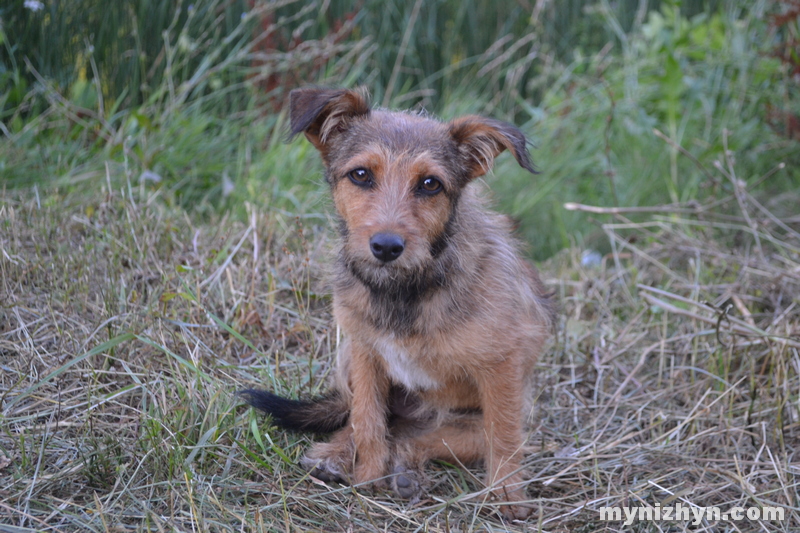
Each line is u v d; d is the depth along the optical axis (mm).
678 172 7320
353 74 7469
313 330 4527
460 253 3438
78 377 3738
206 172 6355
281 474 3316
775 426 3787
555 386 4371
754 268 5320
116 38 7230
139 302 4324
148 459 3193
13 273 4398
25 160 5902
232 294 4531
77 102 6773
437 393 3807
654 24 7855
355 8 8312
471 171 3619
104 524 2703
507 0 9148
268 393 3604
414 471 3506
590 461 3707
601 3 8797
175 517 2881
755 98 7551
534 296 3963
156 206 5469
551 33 9203
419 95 8430
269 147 6852
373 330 3443
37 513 2854
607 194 7246
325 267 4242
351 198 3373
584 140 7902
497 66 8914
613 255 5711
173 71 6895
